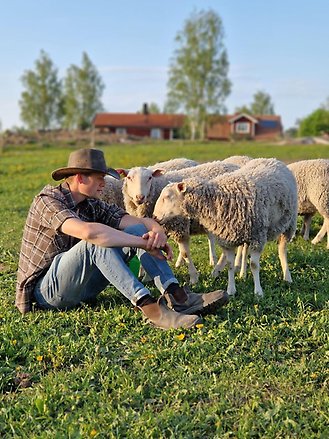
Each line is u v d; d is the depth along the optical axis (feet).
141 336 13.96
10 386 11.73
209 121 218.38
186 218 20.21
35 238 15.26
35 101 266.77
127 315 15.05
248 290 17.74
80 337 13.93
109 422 10.08
